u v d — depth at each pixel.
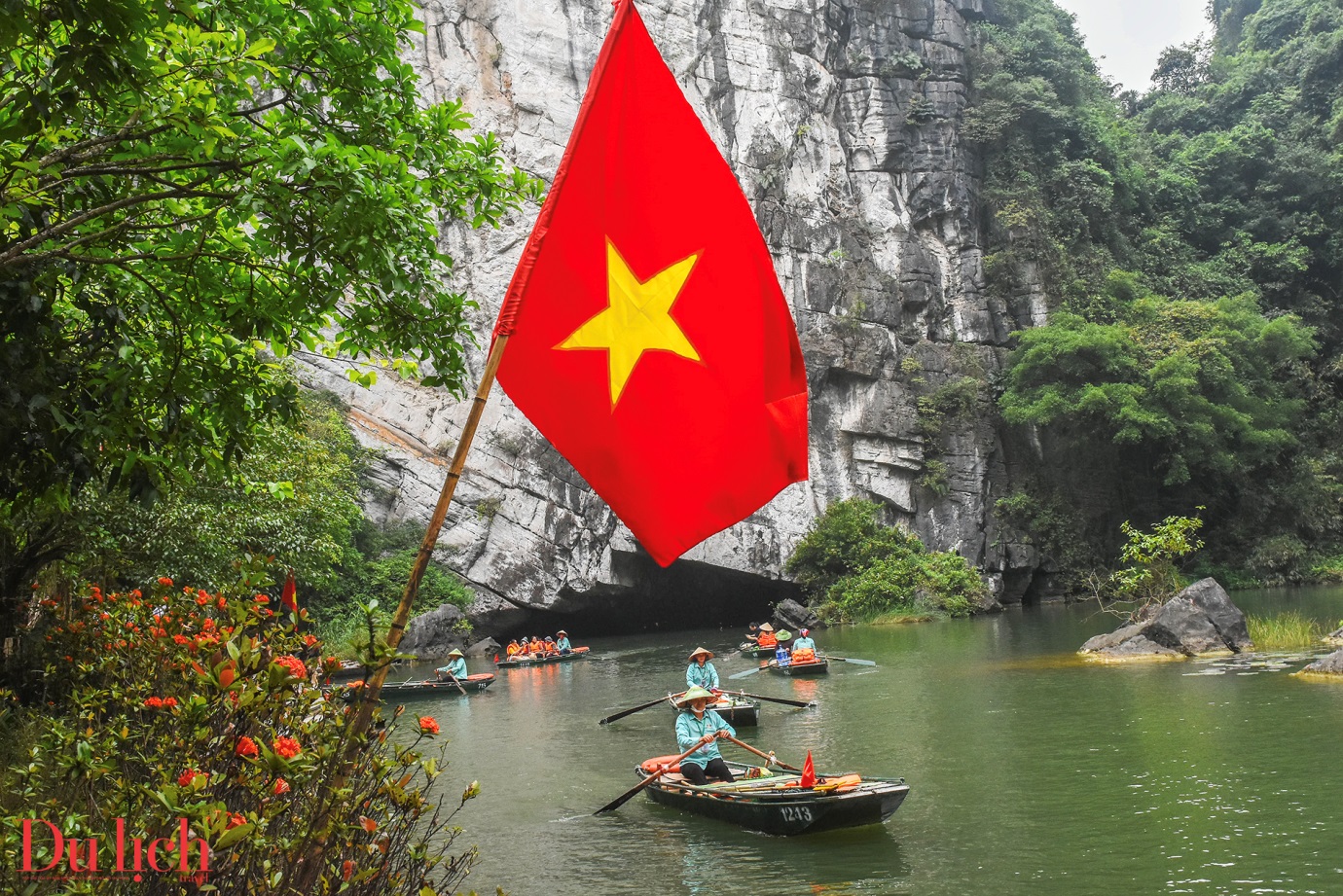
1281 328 39.25
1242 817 8.40
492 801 10.45
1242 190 47.47
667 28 37.72
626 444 3.90
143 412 5.61
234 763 3.81
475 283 34.12
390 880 4.09
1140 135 50.00
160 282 6.00
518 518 32.44
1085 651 20.77
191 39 4.66
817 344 36.53
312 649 5.12
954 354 38.47
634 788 9.74
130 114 4.90
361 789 4.01
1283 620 23.73
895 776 10.70
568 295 3.87
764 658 24.48
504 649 31.50
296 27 5.82
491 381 3.63
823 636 29.77
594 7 38.06
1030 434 38.38
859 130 40.53
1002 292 39.94
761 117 38.22
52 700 8.25
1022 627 28.53
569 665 25.31
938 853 7.97
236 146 5.04
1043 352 35.94
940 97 41.09
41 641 9.18
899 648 24.56
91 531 10.59
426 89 35.28
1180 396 35.47
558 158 36.31
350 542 29.23
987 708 14.62
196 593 6.11
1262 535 38.97
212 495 13.40
